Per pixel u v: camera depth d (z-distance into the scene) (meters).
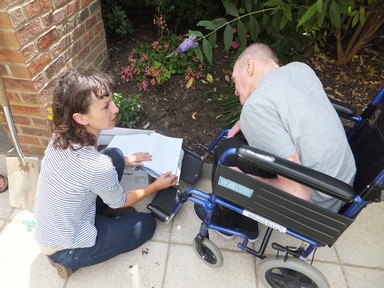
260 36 2.49
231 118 2.22
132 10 3.20
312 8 1.54
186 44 1.81
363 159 1.29
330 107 1.16
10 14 1.29
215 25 1.88
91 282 1.42
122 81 2.47
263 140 1.07
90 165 1.13
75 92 1.04
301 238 1.13
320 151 1.06
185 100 2.39
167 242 1.60
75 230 1.26
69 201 1.17
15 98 1.61
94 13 2.17
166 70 2.39
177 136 2.15
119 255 1.53
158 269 1.49
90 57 2.20
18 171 1.62
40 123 1.73
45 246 1.25
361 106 2.38
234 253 1.56
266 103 1.05
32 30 1.46
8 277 1.42
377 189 0.92
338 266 1.53
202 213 1.67
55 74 1.73
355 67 2.76
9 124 1.44
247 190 1.08
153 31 3.03
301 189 1.07
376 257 1.57
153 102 2.35
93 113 1.10
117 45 2.82
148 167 1.55
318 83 1.20
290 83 1.10
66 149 1.12
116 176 1.22
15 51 1.40
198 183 1.90
